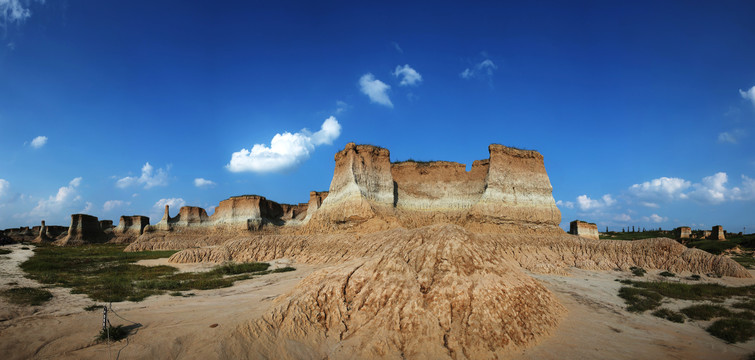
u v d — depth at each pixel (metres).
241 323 11.94
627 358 12.35
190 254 37.50
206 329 11.72
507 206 44.84
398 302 13.13
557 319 15.41
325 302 13.56
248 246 40.03
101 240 83.19
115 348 10.50
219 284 23.98
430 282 14.16
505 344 12.12
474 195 48.84
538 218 45.09
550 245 38.41
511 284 14.72
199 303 17.45
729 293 22.22
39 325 11.95
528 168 48.53
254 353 10.91
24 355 9.98
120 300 18.38
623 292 22.48
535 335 13.26
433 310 12.83
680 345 13.71
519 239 38.91
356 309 13.27
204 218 83.81
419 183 51.56
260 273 29.47
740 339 14.26
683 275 29.69
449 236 16.09
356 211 42.91
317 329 12.53
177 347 10.75
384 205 46.31
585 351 12.71
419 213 47.91
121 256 43.06
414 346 11.67
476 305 12.99
